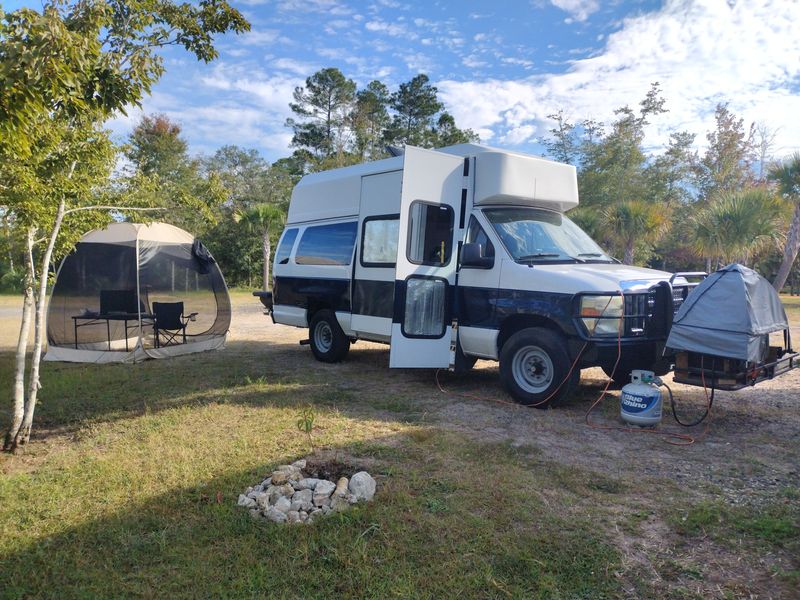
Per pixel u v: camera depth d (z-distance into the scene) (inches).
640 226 903.1
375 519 144.6
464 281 283.3
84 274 402.3
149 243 419.8
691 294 214.2
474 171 290.0
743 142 1493.6
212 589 119.2
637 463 187.5
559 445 205.3
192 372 343.6
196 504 157.2
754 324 201.5
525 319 263.0
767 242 767.7
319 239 376.5
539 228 288.2
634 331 238.5
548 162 298.4
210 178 270.5
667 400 271.4
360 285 331.9
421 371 346.6
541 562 126.1
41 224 216.1
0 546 136.2
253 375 333.7
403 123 1930.4
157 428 226.2
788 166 713.6
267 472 177.5
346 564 126.6
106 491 166.6
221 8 205.5
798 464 186.1
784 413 246.7
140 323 387.2
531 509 152.3
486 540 135.9
